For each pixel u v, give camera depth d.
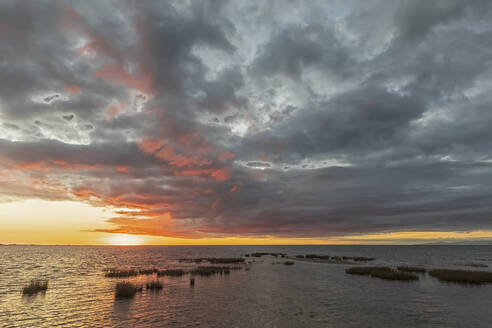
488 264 63.22
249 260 74.25
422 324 16.97
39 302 22.38
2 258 86.62
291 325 16.67
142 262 68.31
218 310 20.11
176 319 17.80
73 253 130.50
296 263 62.53
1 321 17.22
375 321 17.56
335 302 22.86
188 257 92.56
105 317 18.12
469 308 20.81
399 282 33.38
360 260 73.69
